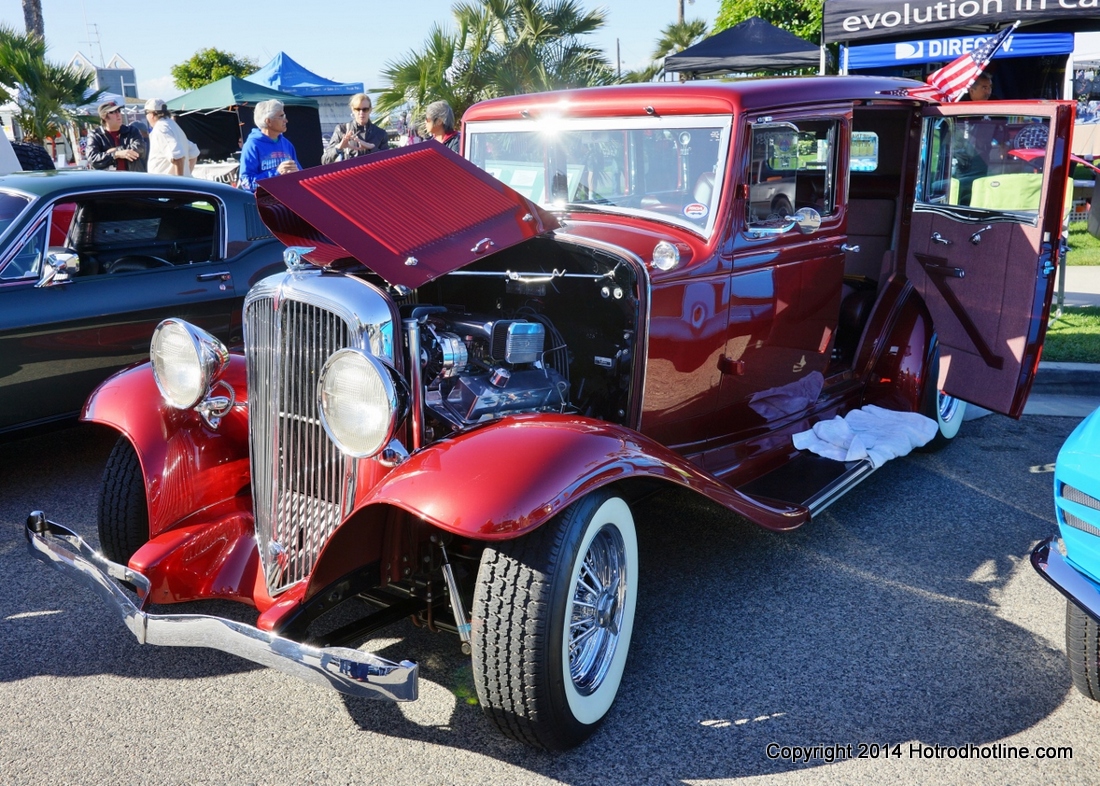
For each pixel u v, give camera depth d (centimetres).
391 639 336
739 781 257
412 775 261
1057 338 738
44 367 487
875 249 517
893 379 499
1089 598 258
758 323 393
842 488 390
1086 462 261
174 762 266
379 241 289
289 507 298
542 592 249
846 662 317
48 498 480
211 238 594
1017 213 446
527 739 264
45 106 1653
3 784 255
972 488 481
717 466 395
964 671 312
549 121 409
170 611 350
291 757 269
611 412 347
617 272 333
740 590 370
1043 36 921
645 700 296
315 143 1744
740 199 368
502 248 315
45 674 314
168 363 324
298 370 287
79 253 540
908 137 489
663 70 1491
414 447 282
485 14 1359
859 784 255
